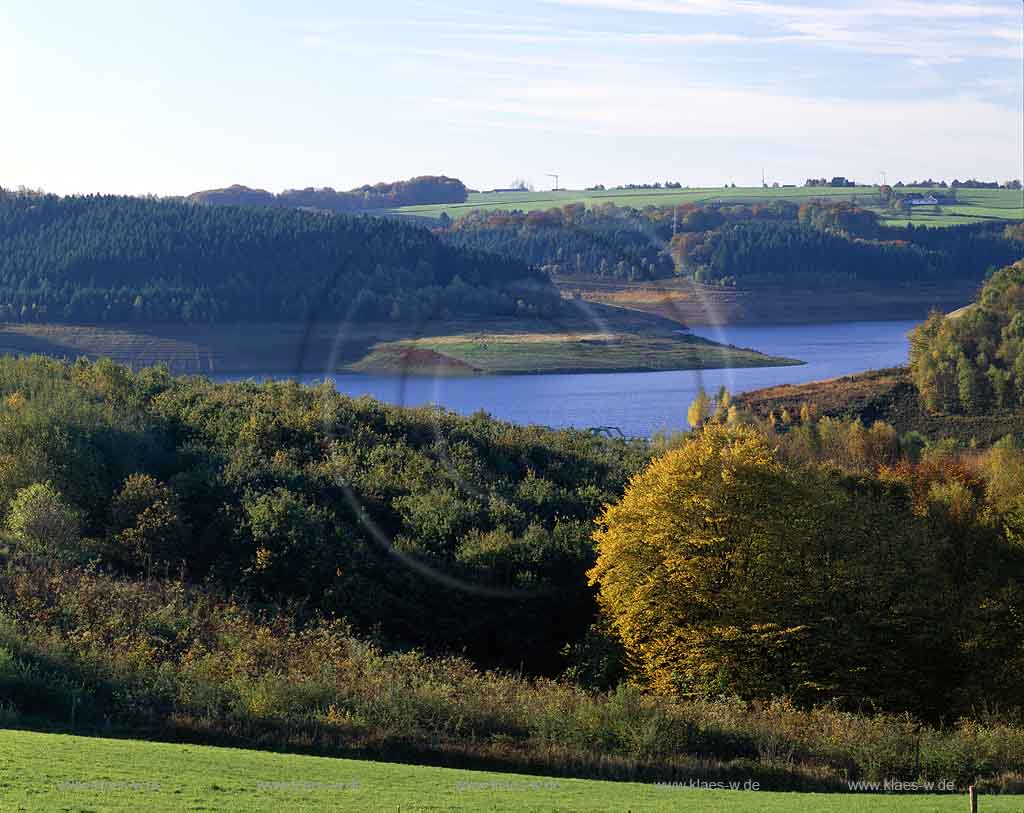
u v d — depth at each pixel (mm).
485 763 21609
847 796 19094
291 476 48281
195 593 37812
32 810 13703
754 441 39906
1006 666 39000
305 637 33875
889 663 37625
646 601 37875
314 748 21719
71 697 23469
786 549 38531
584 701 26047
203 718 22938
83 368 71625
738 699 30594
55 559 38531
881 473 67562
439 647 39656
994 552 54188
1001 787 21828
